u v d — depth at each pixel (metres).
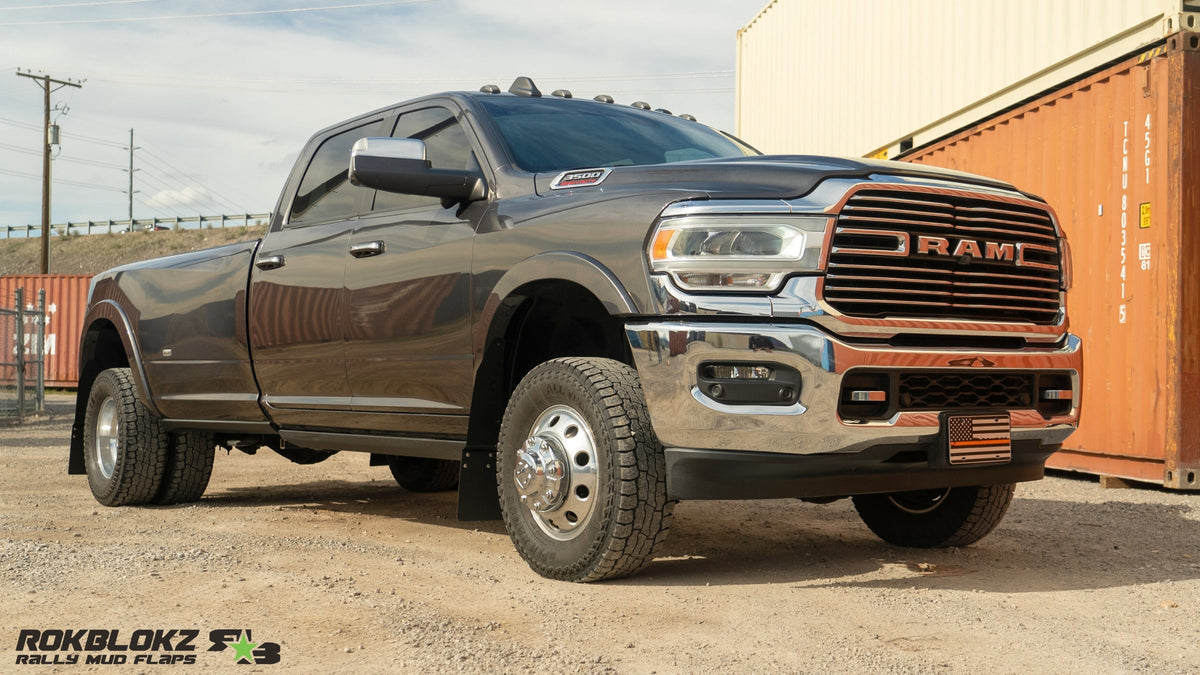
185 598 3.37
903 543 4.65
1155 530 5.25
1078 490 7.14
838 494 3.57
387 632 2.98
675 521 5.35
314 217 5.20
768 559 4.25
